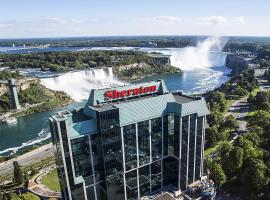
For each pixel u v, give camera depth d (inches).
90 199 4753.9
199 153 5467.5
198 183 5585.6
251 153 5748.0
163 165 5442.9
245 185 5260.8
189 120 5049.2
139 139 4906.5
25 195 5329.7
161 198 4618.6
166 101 5118.1
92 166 4606.3
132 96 5167.3
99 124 4357.8
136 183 5142.7
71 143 4264.3
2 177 6909.5
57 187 6077.8
